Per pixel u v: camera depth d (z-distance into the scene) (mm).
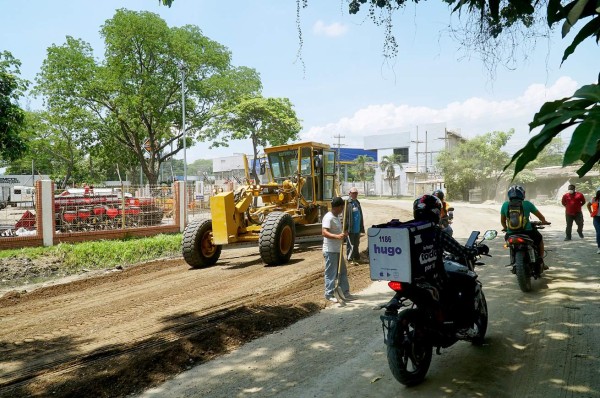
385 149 67875
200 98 36906
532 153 1826
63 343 5875
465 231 17609
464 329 4848
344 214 7629
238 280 9539
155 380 4684
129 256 13078
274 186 12688
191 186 20859
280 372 4762
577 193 13742
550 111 1922
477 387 4176
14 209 14805
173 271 11234
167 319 6758
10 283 10438
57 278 11008
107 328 6438
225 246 11805
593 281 8047
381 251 4348
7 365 5164
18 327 6668
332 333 5922
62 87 33031
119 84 33125
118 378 4676
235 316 6719
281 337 5859
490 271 9344
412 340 4273
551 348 5016
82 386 4488
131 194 17516
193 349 5414
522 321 6004
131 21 32281
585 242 13195
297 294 8031
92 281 10273
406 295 4355
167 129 36562
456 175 46719
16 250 12602
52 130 37844
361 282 8961
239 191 11859
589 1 2293
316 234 13148
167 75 35375
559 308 6469
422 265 4328
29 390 4453
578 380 4207
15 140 16328
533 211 7555
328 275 7535
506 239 7664
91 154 36469
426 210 4621
